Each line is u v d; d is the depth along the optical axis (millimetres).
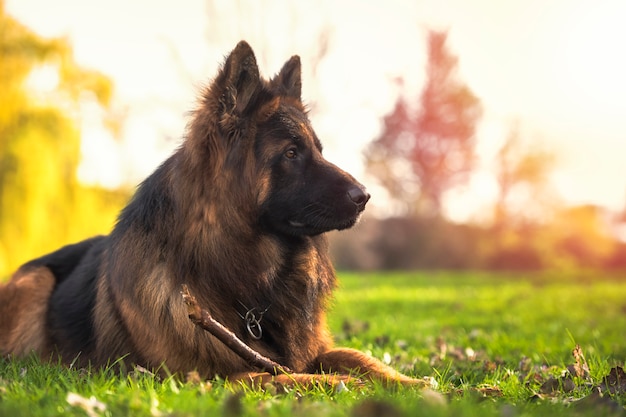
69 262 7105
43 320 6516
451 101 55312
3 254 19281
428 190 52188
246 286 5496
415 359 7512
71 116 21078
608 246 48219
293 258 5746
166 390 4500
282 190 5625
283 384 4855
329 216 5570
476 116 55812
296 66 6305
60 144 20375
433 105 54906
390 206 52188
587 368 6047
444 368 6828
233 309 5477
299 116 5836
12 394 4230
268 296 5586
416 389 4852
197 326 5305
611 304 18406
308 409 3902
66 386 4578
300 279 5770
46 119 20375
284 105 5820
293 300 5715
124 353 5625
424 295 21109
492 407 4258
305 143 5730
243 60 5480
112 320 5754
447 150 54406
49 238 20297
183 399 4113
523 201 50781
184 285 5234
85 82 21375
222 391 4508
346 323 11828
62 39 20953
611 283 30516
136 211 5797
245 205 5500
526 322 13336
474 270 46500
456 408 3984
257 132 5594
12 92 20062
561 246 48188
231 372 5328
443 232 47000
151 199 5699
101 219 21953
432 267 46500
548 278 35750
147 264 5523
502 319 13727
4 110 19812
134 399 4027
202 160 5445
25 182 19500
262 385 4984
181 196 5461
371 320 13273
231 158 5457
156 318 5391
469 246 46875
